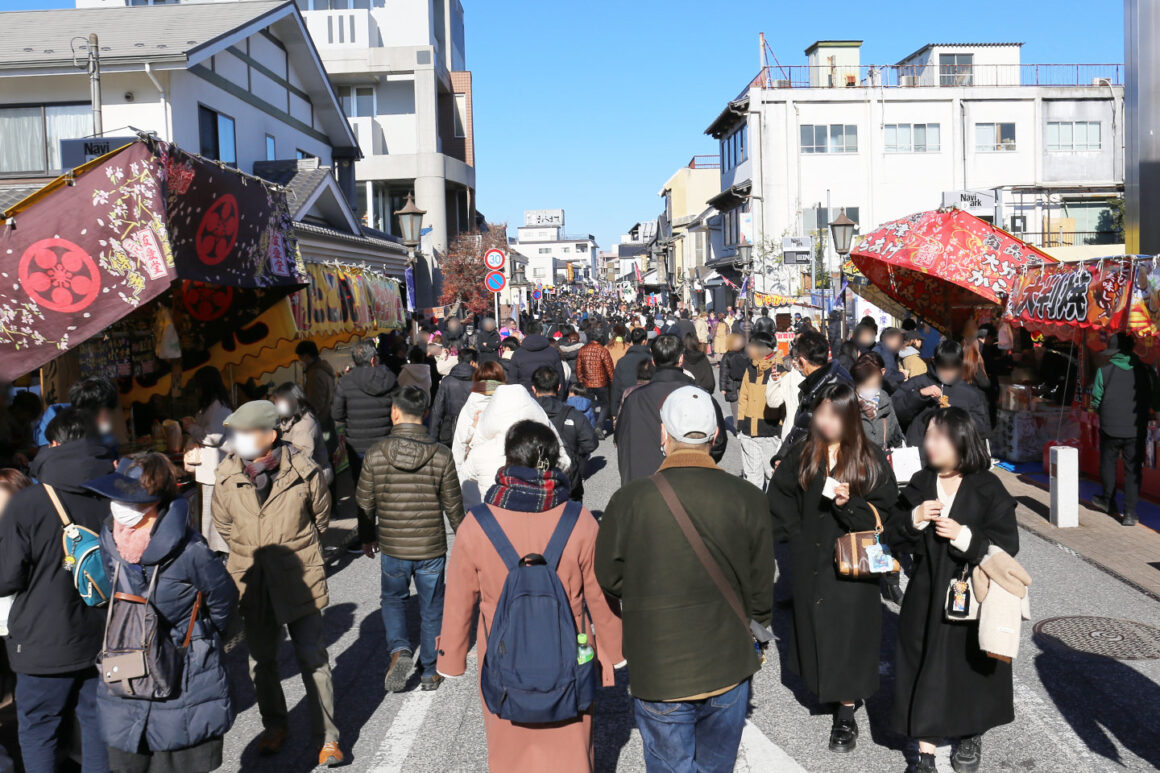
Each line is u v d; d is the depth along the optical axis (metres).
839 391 4.62
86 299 6.27
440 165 35.91
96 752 4.22
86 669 4.22
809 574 4.73
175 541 3.72
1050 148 42.38
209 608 3.88
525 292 58.41
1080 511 9.77
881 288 14.48
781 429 8.91
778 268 41.00
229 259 7.48
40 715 4.19
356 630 6.99
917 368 10.55
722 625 3.52
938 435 4.29
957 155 41.97
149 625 3.69
